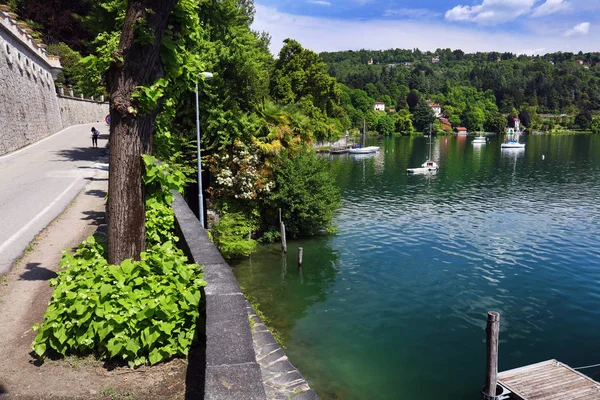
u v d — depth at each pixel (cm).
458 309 2016
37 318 590
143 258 508
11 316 595
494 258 2759
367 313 1947
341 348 1631
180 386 441
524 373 1414
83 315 464
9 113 2983
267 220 2952
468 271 2522
